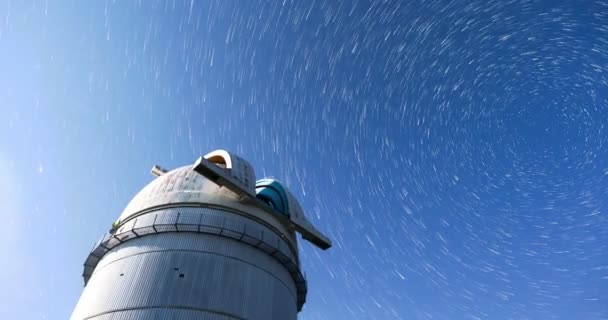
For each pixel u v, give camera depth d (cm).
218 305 2012
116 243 2309
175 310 1942
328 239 2727
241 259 2231
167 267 2094
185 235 2234
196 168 2269
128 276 2086
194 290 2023
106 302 2008
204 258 2153
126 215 2462
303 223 2675
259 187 2784
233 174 2422
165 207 2377
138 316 1923
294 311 2420
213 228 2250
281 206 2692
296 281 2561
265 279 2261
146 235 2266
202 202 2380
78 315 2075
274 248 2341
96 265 2417
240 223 2339
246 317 2050
